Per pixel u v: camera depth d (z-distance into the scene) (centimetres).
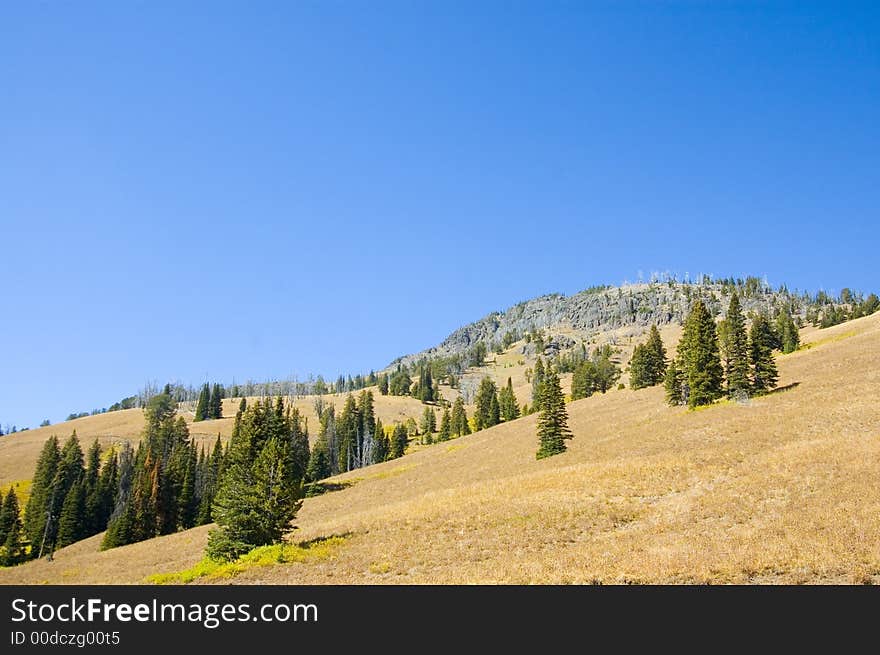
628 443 5859
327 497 7694
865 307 16088
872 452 3453
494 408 13950
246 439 4647
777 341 11925
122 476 10306
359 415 13788
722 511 3011
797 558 2069
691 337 7450
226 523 3850
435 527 3672
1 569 6525
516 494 4238
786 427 4822
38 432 16912
